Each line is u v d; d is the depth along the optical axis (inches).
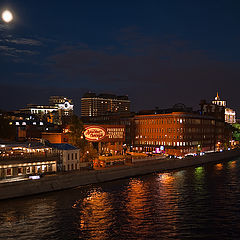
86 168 3277.6
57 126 6540.4
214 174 3742.6
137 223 1833.2
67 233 1663.4
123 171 3479.3
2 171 2498.8
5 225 1775.3
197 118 5698.8
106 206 2188.7
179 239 1594.5
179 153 5054.1
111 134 5172.2
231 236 1633.9
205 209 2130.9
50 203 2251.5
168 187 2881.4
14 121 6471.5
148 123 5590.6
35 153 2891.2
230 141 7834.6
